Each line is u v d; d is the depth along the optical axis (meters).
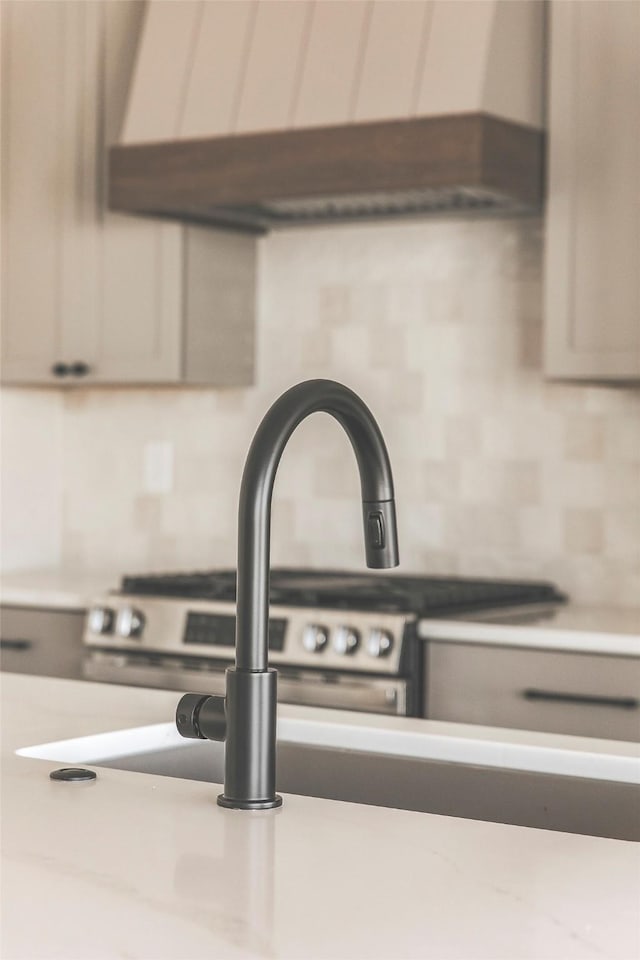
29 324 3.92
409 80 3.14
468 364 3.70
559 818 1.46
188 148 3.42
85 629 3.55
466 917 0.88
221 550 4.08
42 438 4.32
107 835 1.08
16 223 3.94
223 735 1.20
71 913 0.87
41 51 3.90
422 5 3.18
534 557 3.60
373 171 3.15
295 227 3.92
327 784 1.62
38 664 3.63
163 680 3.32
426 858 1.03
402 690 2.99
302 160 3.25
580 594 3.54
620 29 3.08
